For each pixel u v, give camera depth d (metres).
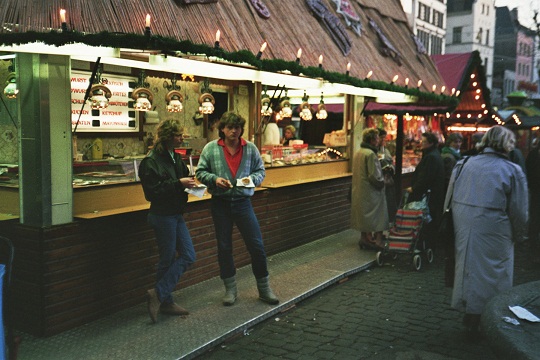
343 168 9.77
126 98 6.90
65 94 4.62
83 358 4.18
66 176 4.69
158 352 4.32
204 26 5.44
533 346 2.82
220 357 4.45
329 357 4.48
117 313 5.18
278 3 7.54
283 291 5.97
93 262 4.93
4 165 4.97
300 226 8.23
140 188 5.62
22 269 4.63
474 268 4.68
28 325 4.65
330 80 6.92
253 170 5.51
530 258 8.46
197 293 5.87
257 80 6.91
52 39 3.89
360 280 6.81
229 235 5.46
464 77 14.34
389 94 8.88
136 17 4.64
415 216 7.36
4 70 4.99
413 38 12.18
